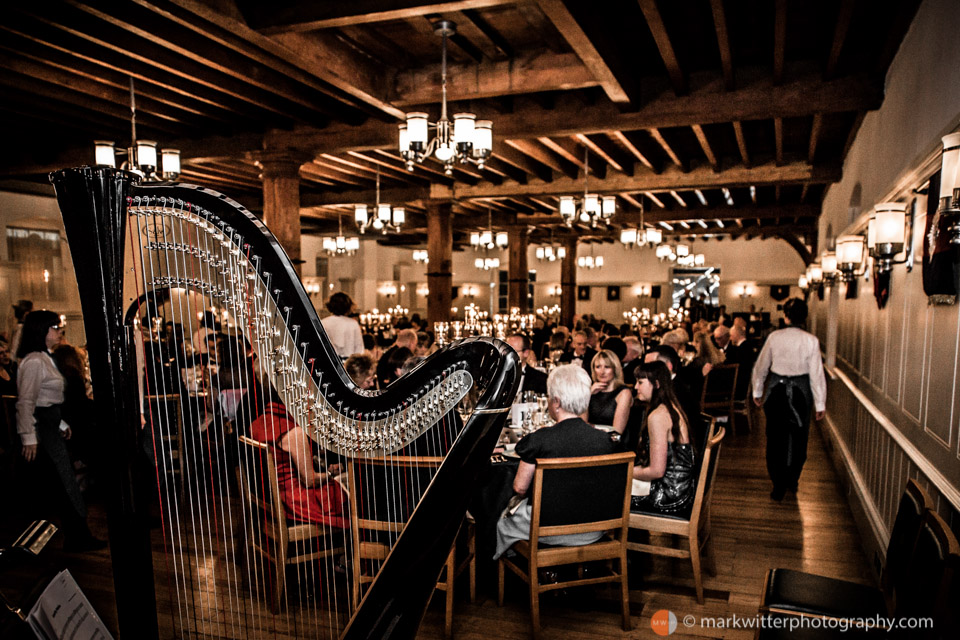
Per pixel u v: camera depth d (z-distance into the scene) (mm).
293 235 6012
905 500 2064
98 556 3594
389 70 4633
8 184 8688
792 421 4543
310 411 1613
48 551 3654
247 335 1483
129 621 1258
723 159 7773
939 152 2525
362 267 18156
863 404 4344
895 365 3469
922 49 3061
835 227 7852
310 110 5598
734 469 5465
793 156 7414
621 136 6062
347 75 4172
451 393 1901
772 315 18406
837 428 6160
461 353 1938
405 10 3137
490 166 7734
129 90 4777
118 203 1198
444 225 9742
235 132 6043
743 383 6988
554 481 2629
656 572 3365
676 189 8320
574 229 14477
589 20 3475
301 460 2781
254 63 4348
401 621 1795
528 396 4484
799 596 2066
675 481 3100
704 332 6840
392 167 7562
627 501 2756
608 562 3078
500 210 12172
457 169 7906
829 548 3703
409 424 1838
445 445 2773
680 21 3879
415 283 21109
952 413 2316
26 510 4309
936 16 2771
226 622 2615
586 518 2703
